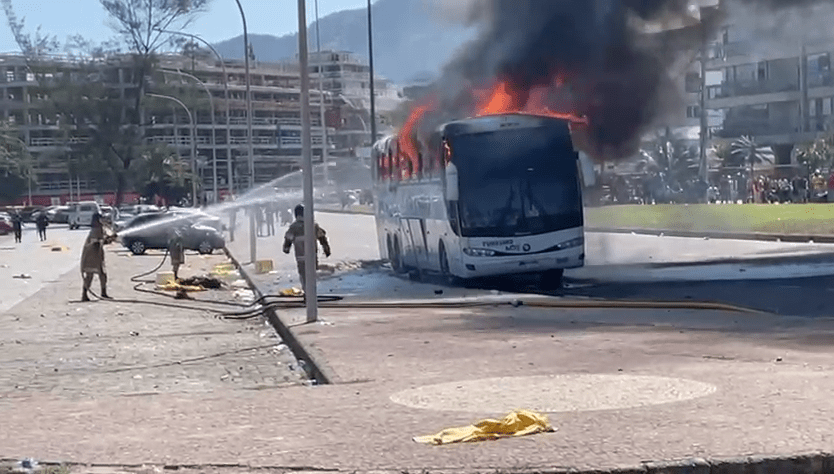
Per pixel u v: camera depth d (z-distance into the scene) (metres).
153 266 40.84
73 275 36.72
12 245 63.31
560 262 23.94
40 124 111.94
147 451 7.71
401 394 9.80
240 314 21.80
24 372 14.38
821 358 11.03
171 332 19.17
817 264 26.50
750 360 11.05
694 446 7.01
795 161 67.62
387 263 33.56
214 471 7.04
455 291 23.73
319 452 7.43
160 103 89.19
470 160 23.98
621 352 12.09
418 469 6.78
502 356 12.20
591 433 7.55
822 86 65.50
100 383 13.20
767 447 6.91
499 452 7.12
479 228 23.88
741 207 55.28
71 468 7.29
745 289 21.03
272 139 115.00
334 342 14.62
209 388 12.55
